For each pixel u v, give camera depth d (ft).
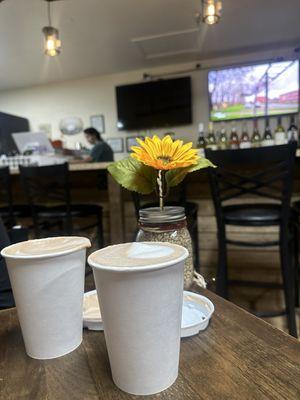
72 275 1.37
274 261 6.48
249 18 10.61
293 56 13.35
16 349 1.48
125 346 1.08
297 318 5.63
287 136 8.98
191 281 1.97
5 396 1.16
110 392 1.14
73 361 1.35
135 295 1.03
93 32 11.20
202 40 12.38
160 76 15.26
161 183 1.96
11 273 1.33
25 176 6.44
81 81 16.46
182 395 1.10
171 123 15.06
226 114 14.02
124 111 15.65
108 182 6.44
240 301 6.58
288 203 4.49
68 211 6.44
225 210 5.30
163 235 1.81
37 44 11.91
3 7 9.27
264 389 1.13
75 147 15.47
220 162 4.64
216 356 1.34
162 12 10.01
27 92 17.28
